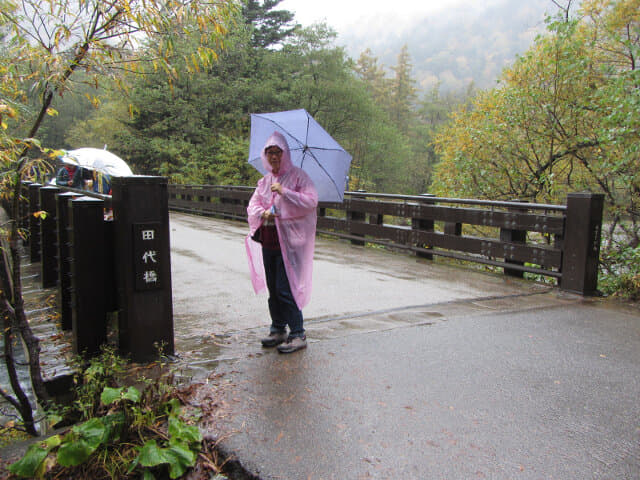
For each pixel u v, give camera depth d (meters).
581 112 9.41
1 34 2.69
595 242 5.31
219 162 24.88
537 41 9.33
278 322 3.70
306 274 3.53
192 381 2.99
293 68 28.25
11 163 2.81
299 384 2.97
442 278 6.30
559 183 10.24
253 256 3.66
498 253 6.48
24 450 2.39
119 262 3.17
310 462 2.17
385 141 33.09
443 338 3.84
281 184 3.43
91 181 6.55
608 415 2.61
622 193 9.63
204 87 25.36
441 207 7.42
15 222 2.92
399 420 2.54
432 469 2.12
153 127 25.22
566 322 4.29
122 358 3.20
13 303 3.14
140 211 3.15
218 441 2.34
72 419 2.90
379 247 9.17
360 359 3.38
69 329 3.96
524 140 10.31
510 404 2.73
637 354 3.50
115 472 2.16
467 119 12.29
